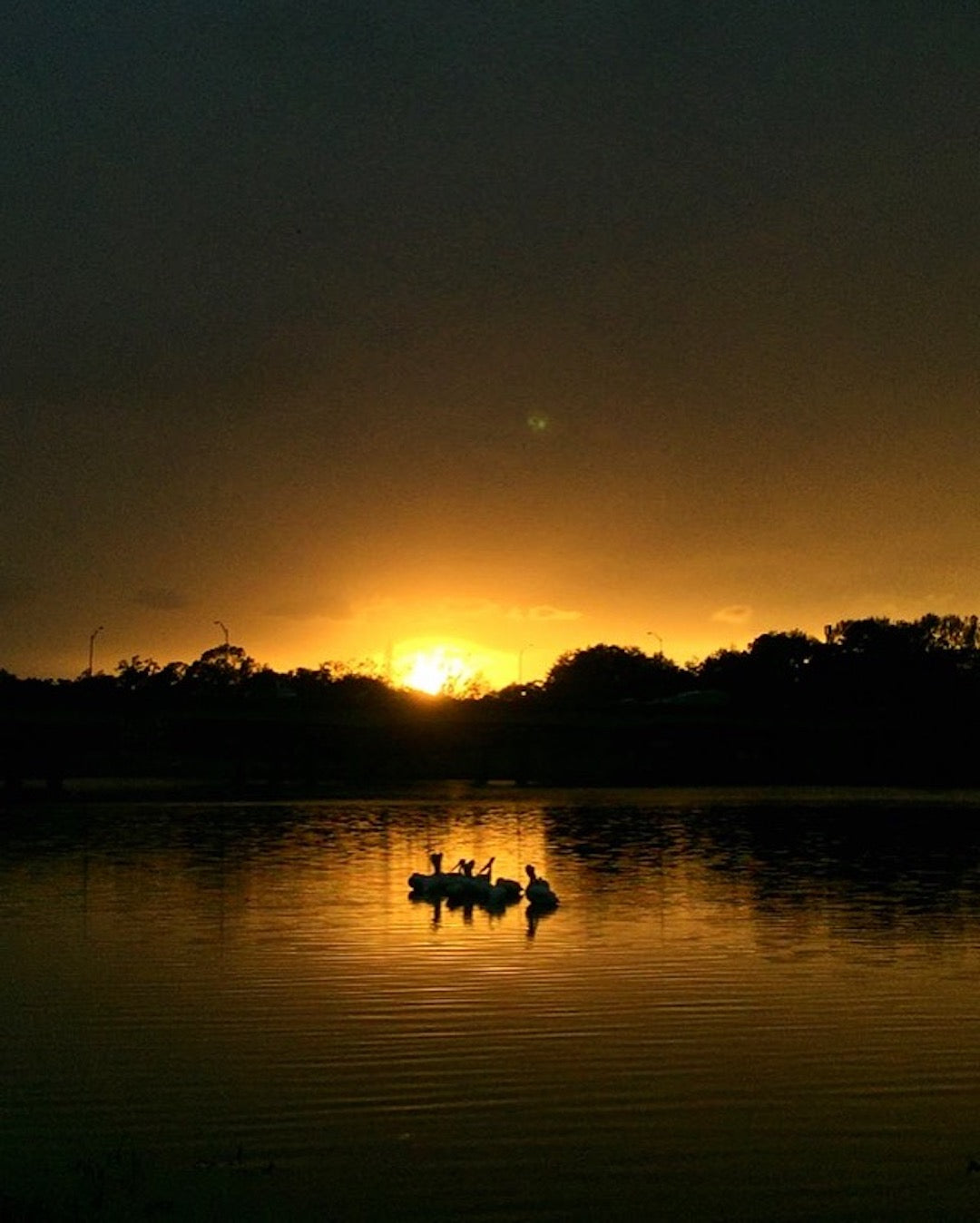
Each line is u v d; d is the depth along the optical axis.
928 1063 20.22
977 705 160.50
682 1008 23.70
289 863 49.19
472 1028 22.20
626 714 162.50
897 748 158.00
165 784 129.38
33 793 106.06
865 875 45.31
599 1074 19.61
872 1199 15.32
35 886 41.47
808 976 26.44
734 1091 18.91
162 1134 17.20
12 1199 15.05
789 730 160.25
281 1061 20.28
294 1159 16.39
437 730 155.25
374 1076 19.52
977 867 47.75
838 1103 18.41
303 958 28.48
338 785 131.62
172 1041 21.47
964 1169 16.16
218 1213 14.82
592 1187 15.61
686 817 77.75
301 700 157.38
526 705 165.12
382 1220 14.68
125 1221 14.55
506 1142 16.94
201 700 147.88
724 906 36.78
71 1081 19.36
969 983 25.94
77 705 144.00
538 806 90.69
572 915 34.97
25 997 24.62
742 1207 15.12
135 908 36.31
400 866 47.88
